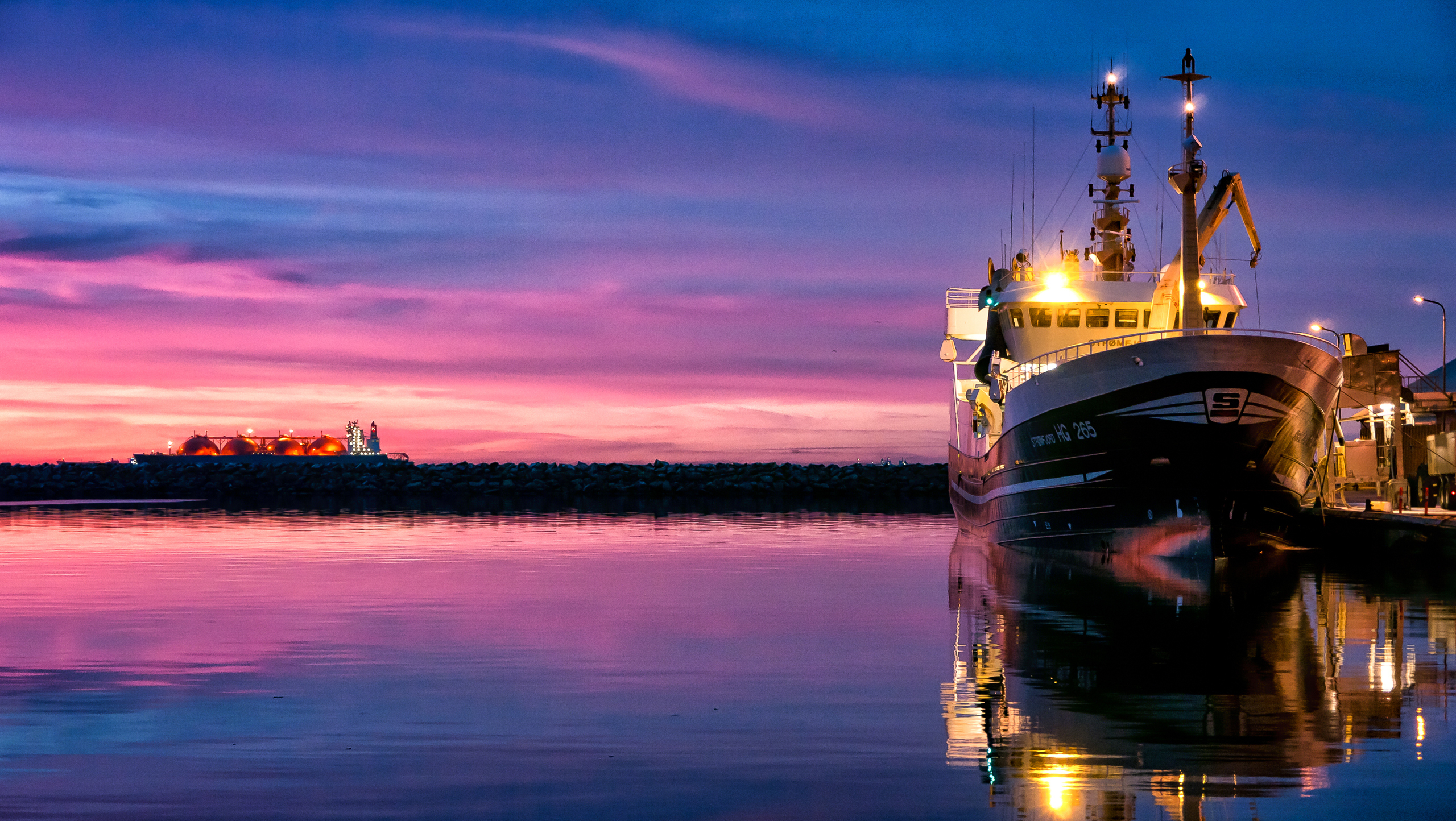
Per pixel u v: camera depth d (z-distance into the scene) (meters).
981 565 40.28
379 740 15.73
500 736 15.93
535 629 25.66
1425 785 13.31
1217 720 16.47
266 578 36.50
